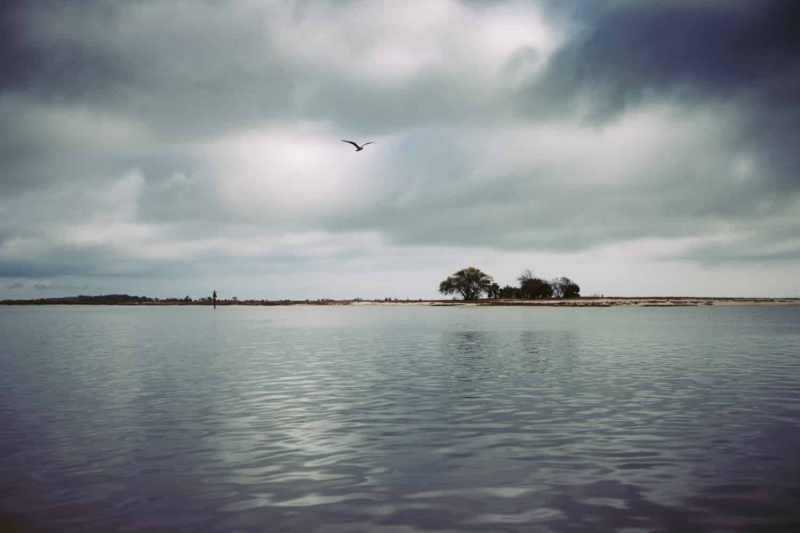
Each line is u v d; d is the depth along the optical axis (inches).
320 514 368.5
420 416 666.2
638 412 681.0
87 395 831.7
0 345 1819.6
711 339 1873.8
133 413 696.4
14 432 597.9
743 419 637.9
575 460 482.0
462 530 342.3
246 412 698.2
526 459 486.0
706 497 393.1
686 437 557.6
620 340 1839.3
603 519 356.8
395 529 344.5
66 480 441.4
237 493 409.4
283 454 509.0
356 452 513.3
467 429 598.5
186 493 410.0
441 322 3260.3
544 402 751.1
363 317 4456.2
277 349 1609.3
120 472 459.8
